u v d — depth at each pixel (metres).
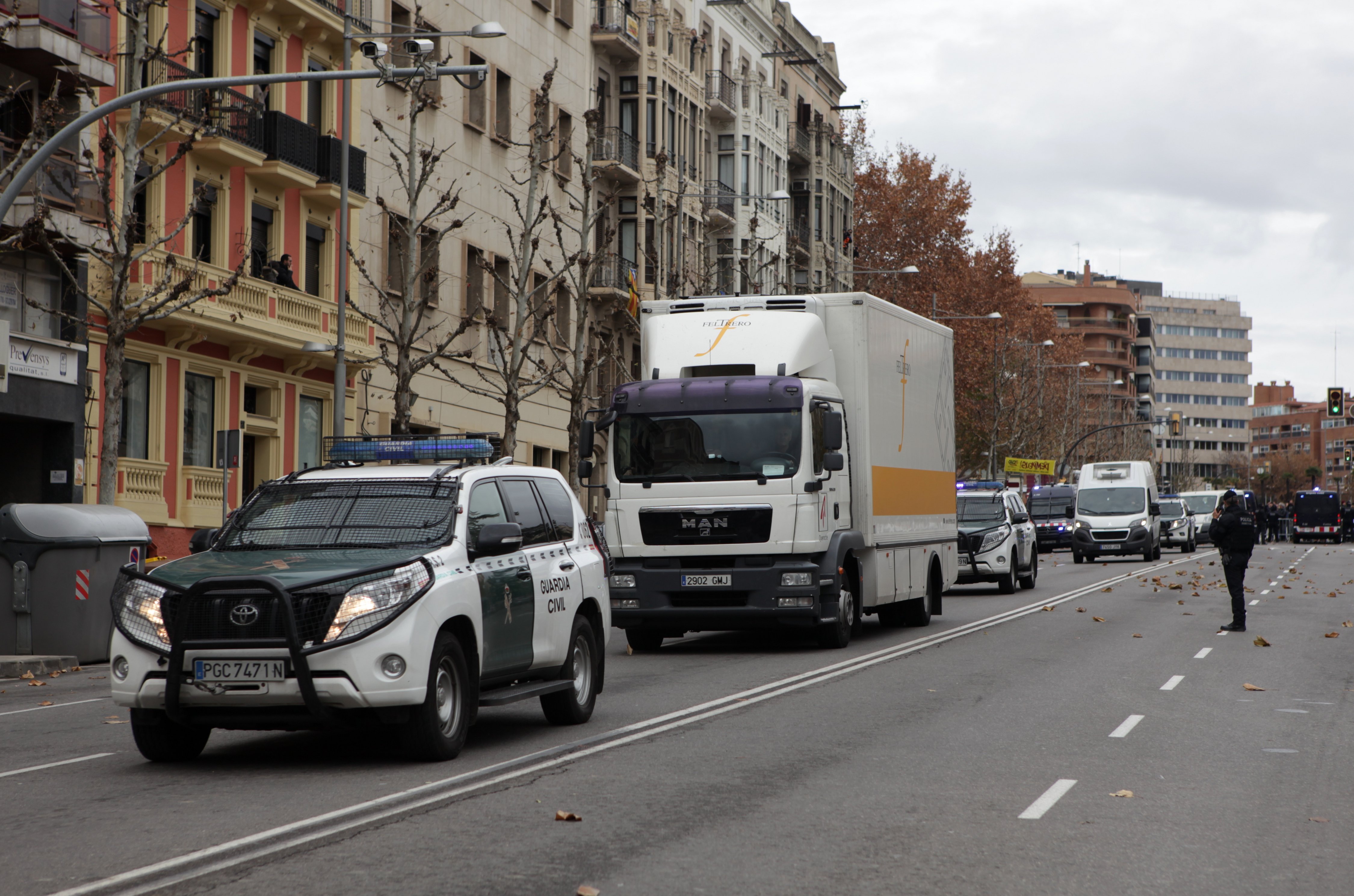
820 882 8.83
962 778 12.55
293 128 44.12
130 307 31.48
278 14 44.31
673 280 60.59
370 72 24.36
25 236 32.56
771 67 84.88
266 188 44.03
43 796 11.78
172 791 11.95
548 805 11.23
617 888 8.66
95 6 36.44
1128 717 16.53
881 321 26.64
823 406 24.53
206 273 40.12
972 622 31.16
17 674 23.81
